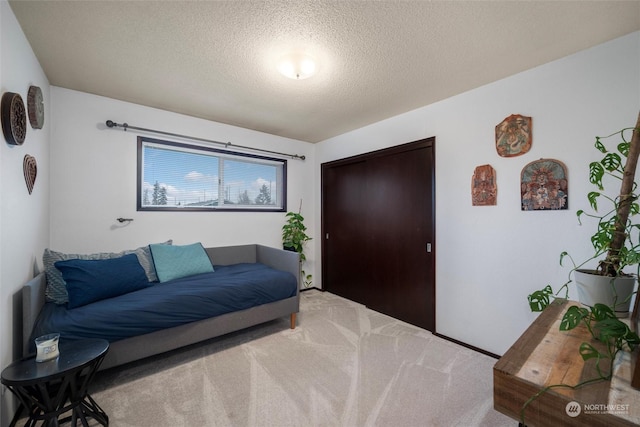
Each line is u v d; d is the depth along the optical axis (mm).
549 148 1889
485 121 2213
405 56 1805
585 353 831
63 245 2270
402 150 2855
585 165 1745
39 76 1889
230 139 3256
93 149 2412
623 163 1592
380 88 2273
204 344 2301
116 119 2518
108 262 2035
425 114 2648
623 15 1428
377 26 1508
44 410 1219
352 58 1824
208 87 2258
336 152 3734
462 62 1881
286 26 1514
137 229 2646
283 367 1952
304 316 2982
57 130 2246
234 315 2223
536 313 1955
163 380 1791
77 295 1760
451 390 1703
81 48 1723
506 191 2098
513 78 2055
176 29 1544
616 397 659
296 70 1820
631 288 1148
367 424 1421
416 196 2771
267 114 2893
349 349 2229
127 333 1704
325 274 3967
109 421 1431
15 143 1387
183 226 2938
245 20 1466
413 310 2779
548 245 1896
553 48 1729
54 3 1346
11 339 1408
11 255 1403
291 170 3867
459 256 2385
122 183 2561
